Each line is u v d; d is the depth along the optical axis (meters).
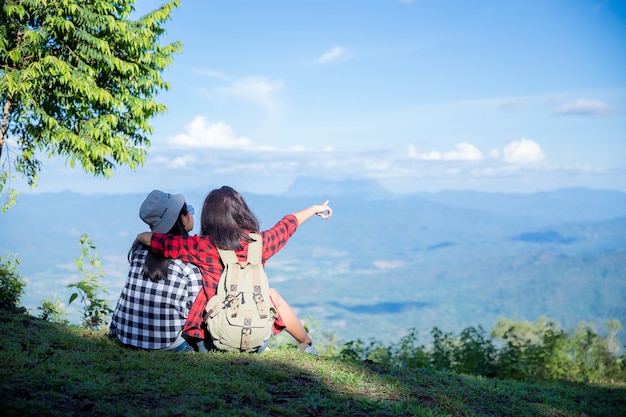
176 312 4.71
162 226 4.70
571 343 12.22
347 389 4.53
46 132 12.26
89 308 7.62
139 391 3.77
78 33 12.32
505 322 12.79
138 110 13.23
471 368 11.47
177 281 4.67
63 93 12.59
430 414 4.14
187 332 4.68
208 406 3.69
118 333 4.84
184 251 4.61
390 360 11.40
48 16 11.95
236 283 4.52
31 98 12.13
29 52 12.23
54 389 3.68
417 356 11.52
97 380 3.85
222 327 4.53
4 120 12.48
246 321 4.51
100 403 3.49
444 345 11.92
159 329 4.71
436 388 5.14
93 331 5.80
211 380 4.07
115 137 12.99
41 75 12.07
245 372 4.40
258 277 4.58
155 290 4.68
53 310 7.53
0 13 12.09
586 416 5.46
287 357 5.11
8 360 4.10
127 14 13.59
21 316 6.26
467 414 4.48
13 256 7.45
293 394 4.18
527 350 11.98
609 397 7.11
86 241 7.73
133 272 4.75
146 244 4.66
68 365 4.15
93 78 13.30
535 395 6.09
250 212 4.62
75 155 12.77
